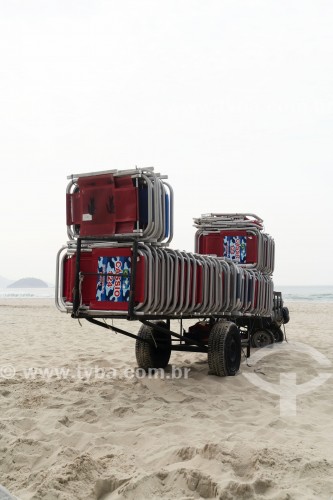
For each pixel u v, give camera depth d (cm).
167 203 576
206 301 631
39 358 843
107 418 491
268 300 867
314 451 381
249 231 871
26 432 442
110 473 347
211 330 680
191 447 380
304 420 482
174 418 489
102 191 564
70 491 322
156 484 332
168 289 566
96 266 561
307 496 309
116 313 548
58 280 581
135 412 510
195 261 612
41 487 320
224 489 314
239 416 500
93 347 981
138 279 540
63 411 504
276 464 349
